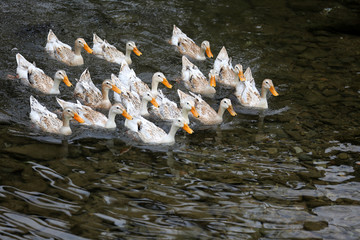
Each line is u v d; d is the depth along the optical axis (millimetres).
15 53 17812
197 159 13203
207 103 16484
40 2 21797
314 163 13148
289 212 11211
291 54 19734
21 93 15602
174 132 14109
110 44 19219
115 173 12273
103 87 15586
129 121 14586
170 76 17766
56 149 13086
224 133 14750
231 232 10453
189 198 11500
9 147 12883
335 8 24141
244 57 19281
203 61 19031
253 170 12758
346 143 14164
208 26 21312
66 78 15734
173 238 10156
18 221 10297
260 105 16312
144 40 19781
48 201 10977
